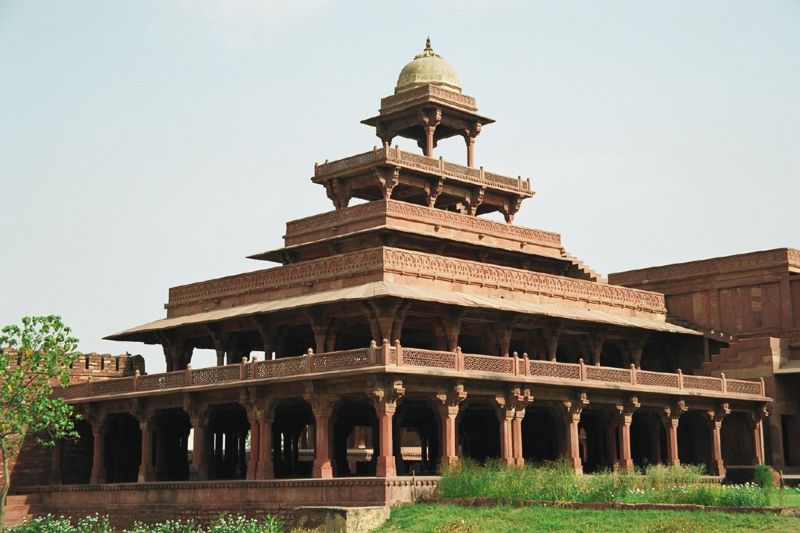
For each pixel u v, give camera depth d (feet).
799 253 227.20
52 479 204.13
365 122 228.63
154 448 215.31
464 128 227.20
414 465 214.69
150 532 155.84
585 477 155.53
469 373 163.22
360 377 156.76
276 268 194.70
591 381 182.19
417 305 172.35
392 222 202.69
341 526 140.15
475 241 213.46
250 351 212.64
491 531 131.34
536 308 186.50
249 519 163.32
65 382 162.30
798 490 162.71
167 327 201.87
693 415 216.54
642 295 221.25
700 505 132.46
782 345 216.54
